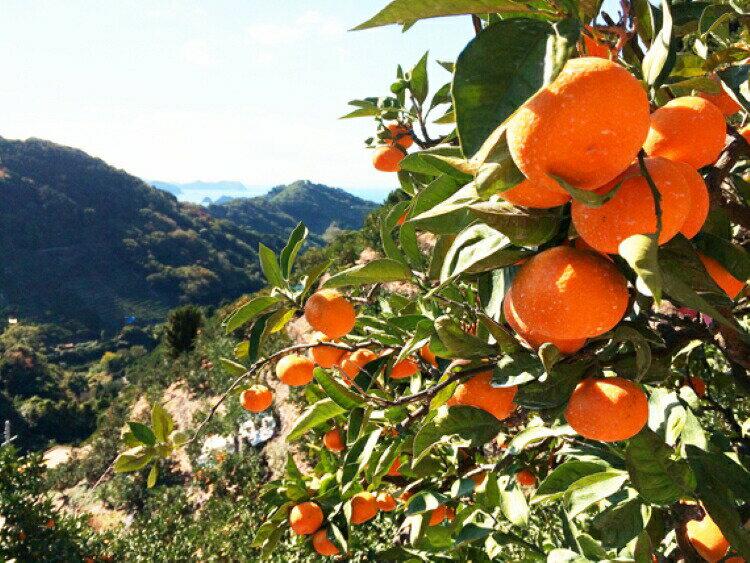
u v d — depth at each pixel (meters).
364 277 2.22
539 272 1.02
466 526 2.33
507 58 0.73
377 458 2.44
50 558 8.77
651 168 0.90
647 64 1.10
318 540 3.12
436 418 1.60
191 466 17.17
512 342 1.34
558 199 0.95
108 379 80.00
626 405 1.18
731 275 1.23
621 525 1.72
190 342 31.42
